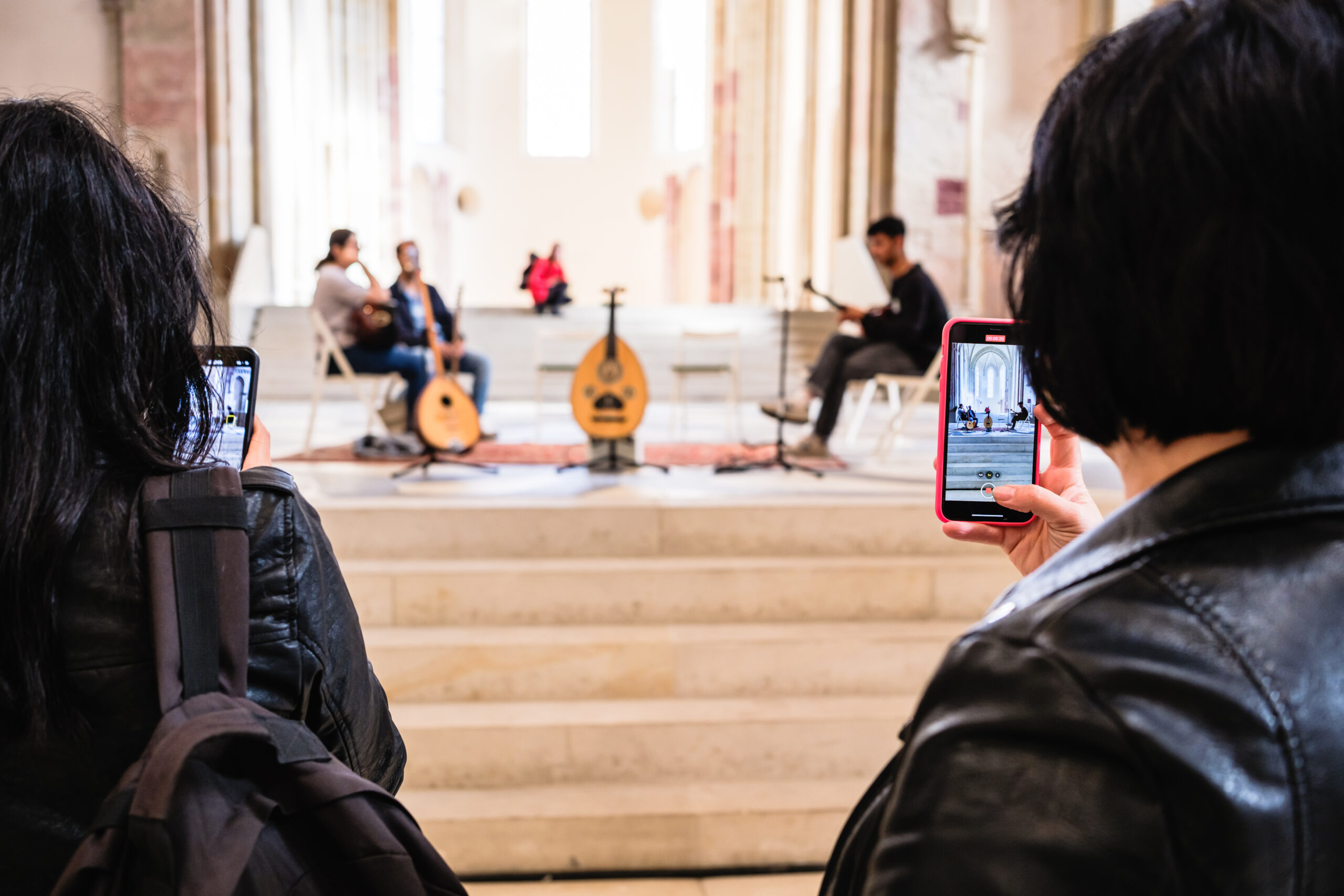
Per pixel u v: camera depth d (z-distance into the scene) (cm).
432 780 278
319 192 1479
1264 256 41
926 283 500
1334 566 42
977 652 43
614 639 307
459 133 1852
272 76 1134
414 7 1759
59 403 69
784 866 266
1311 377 42
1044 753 39
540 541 354
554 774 281
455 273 1864
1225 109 42
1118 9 912
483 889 254
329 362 580
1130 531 44
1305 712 38
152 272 76
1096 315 46
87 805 69
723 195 1555
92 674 68
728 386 1010
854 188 994
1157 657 39
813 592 334
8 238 69
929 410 841
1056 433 91
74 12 977
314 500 362
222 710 67
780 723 286
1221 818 36
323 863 71
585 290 1934
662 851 263
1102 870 37
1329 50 41
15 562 66
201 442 81
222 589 71
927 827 41
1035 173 50
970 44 934
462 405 479
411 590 324
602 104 1908
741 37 1504
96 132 78
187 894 63
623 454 469
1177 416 45
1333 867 38
